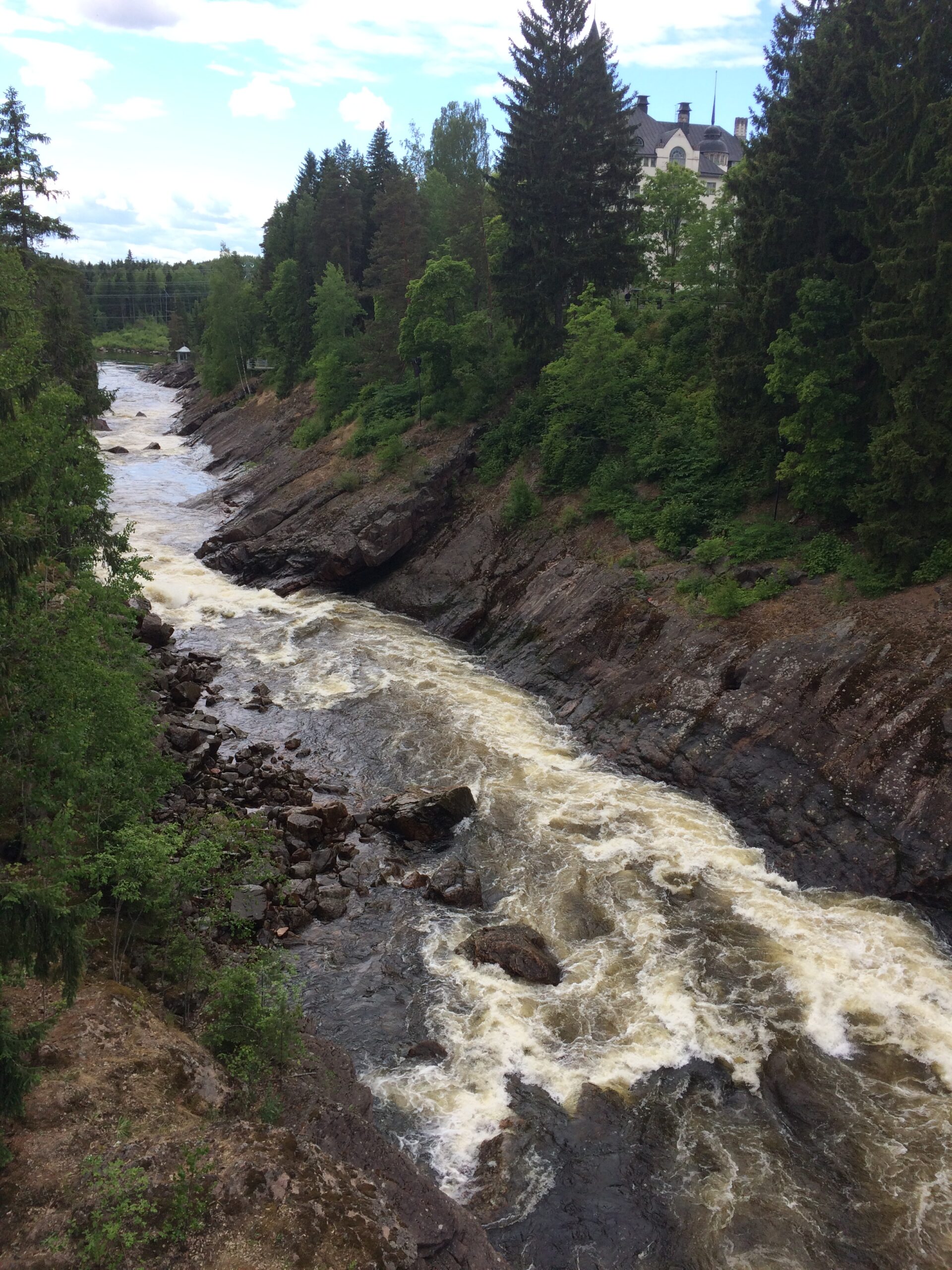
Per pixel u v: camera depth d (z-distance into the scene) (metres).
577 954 19.12
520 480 41.91
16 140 34.69
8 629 16.38
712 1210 13.23
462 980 18.16
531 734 29.89
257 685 33.22
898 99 26.91
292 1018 14.41
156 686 31.31
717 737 26.19
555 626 34.84
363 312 72.25
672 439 38.44
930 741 21.95
